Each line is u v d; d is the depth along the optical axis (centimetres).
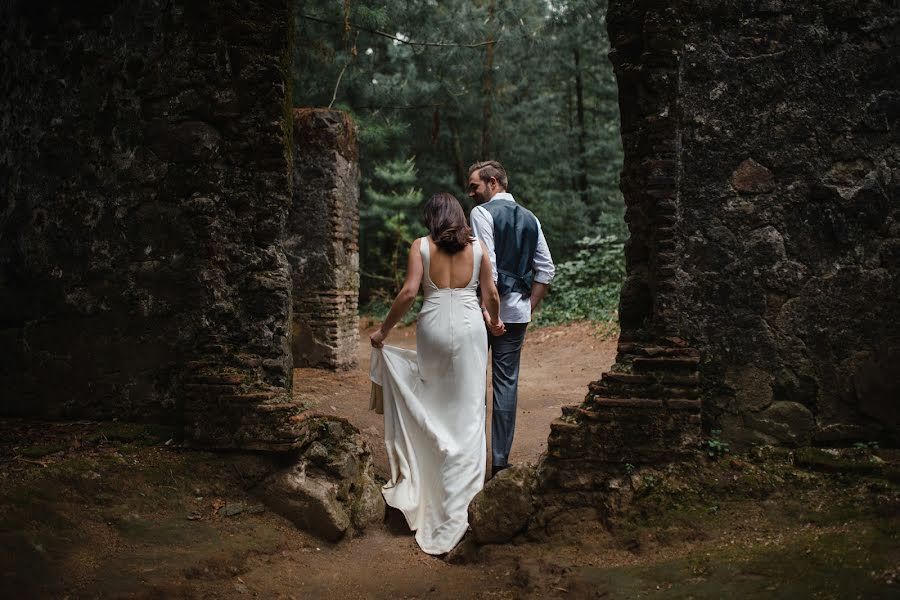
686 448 350
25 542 297
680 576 292
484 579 327
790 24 362
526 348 1047
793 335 361
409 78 1430
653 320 368
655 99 362
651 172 363
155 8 404
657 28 358
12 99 432
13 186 427
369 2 1110
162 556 315
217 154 401
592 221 1836
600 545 336
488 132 1694
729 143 364
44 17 422
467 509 371
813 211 362
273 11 399
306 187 774
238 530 349
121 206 409
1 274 425
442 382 397
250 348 399
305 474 374
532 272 448
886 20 360
